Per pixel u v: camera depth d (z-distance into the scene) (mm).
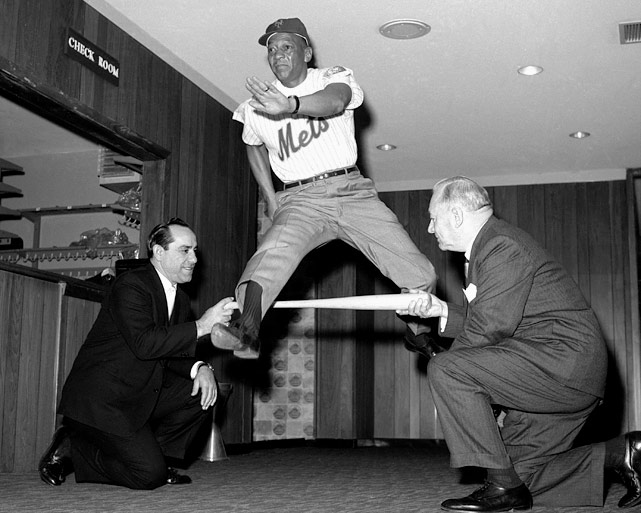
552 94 5285
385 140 6262
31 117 5605
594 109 5547
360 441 6883
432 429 7207
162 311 3176
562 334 2502
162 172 4582
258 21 4238
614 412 6703
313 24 4297
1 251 6082
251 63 4781
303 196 3205
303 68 3186
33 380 3895
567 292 2557
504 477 2443
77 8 3801
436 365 2477
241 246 5559
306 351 6793
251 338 2885
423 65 4848
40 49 3531
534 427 2584
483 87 5188
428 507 2631
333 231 3242
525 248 2539
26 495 2855
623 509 2518
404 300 2867
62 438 3258
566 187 7113
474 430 2428
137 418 3023
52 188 6395
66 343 4125
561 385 2461
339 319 6781
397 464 4668
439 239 2693
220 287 5223
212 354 5117
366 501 2809
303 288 6887
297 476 3789
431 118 5762
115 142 4289
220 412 5125
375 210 3189
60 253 6051
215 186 5203
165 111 4582
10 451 3729
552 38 4461
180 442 3350
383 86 5184
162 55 4555
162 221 4551
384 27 4305
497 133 6082
